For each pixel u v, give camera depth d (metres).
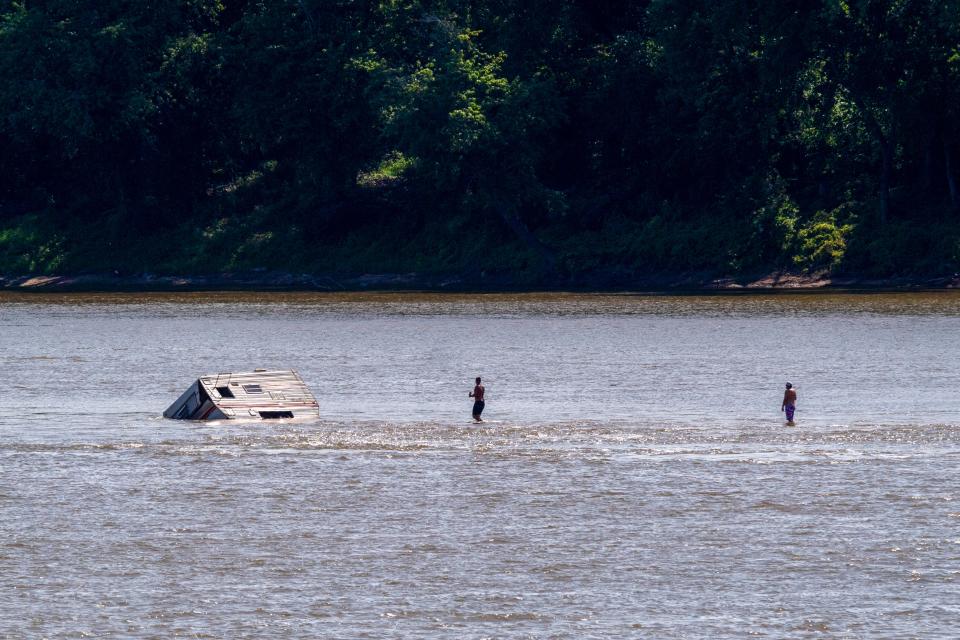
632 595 92.62
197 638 85.38
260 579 96.31
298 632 86.31
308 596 92.81
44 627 87.25
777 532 106.38
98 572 98.00
